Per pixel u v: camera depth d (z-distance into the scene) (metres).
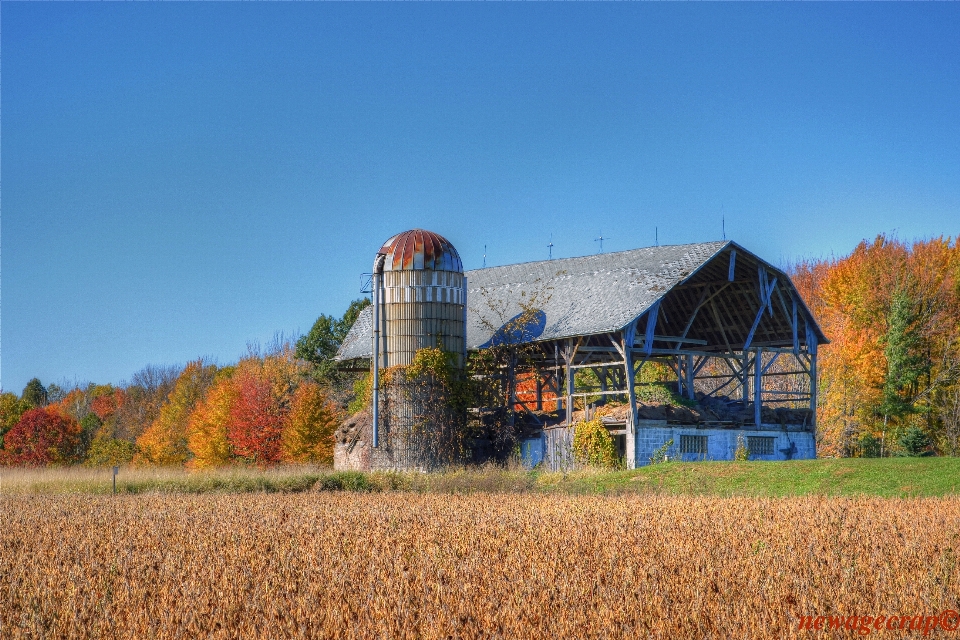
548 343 49.47
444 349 47.97
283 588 14.58
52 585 15.39
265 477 39.88
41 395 134.50
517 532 20.61
